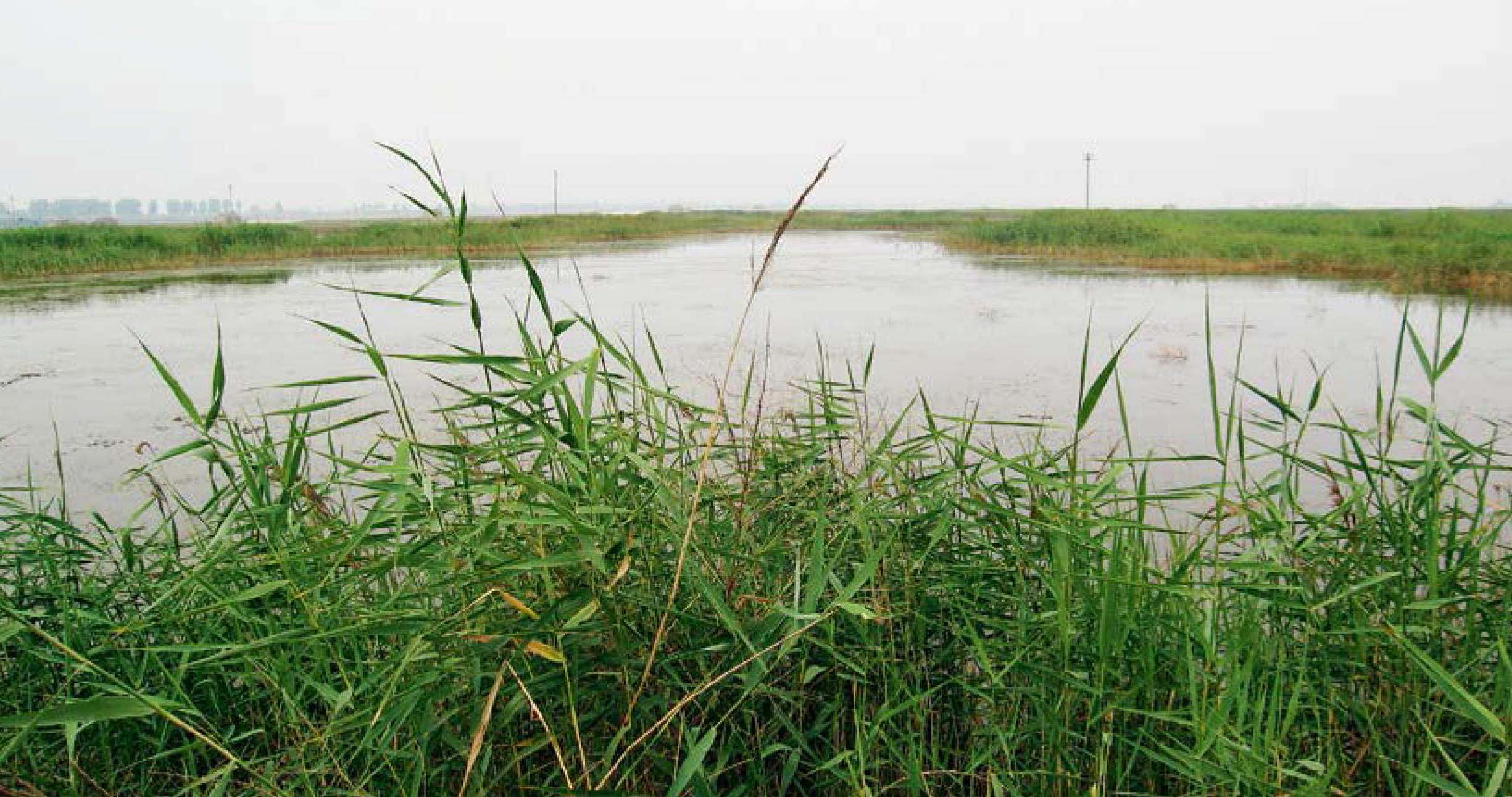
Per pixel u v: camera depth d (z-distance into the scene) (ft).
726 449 6.59
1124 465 5.64
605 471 4.88
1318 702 5.38
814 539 4.87
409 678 4.87
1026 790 5.16
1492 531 5.98
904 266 64.44
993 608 6.15
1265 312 35.19
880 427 11.77
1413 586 5.67
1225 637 5.41
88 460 15.46
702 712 5.07
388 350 28.25
